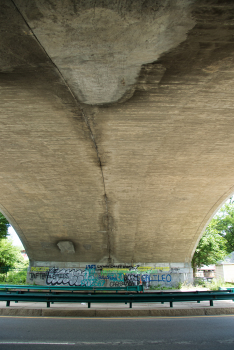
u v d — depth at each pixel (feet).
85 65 24.41
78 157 42.24
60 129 35.12
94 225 64.44
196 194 54.95
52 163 44.21
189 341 20.72
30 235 68.54
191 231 67.56
